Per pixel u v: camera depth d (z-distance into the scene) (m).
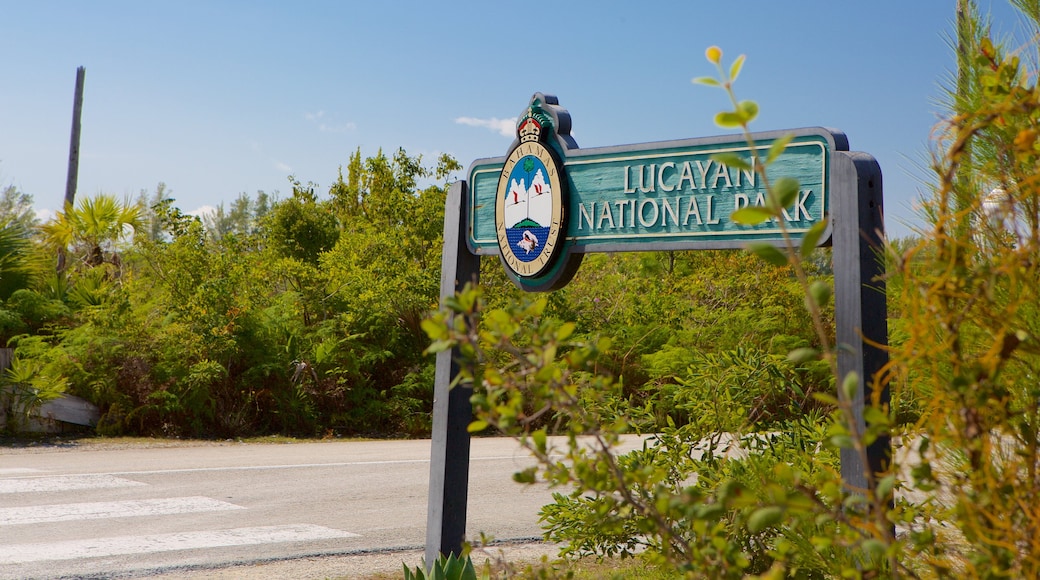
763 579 2.00
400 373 16.38
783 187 1.80
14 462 11.01
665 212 5.03
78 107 24.69
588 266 19.38
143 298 15.39
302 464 11.38
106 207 19.08
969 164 2.61
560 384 2.18
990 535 1.96
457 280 6.02
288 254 24.28
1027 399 2.28
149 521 7.93
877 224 4.14
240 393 14.76
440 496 5.67
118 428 13.71
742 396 5.62
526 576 3.06
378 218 19.64
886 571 2.57
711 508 2.02
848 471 3.73
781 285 17.69
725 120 1.85
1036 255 2.12
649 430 5.72
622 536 5.60
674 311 17.75
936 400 2.01
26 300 15.38
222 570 6.39
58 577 6.14
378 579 6.18
